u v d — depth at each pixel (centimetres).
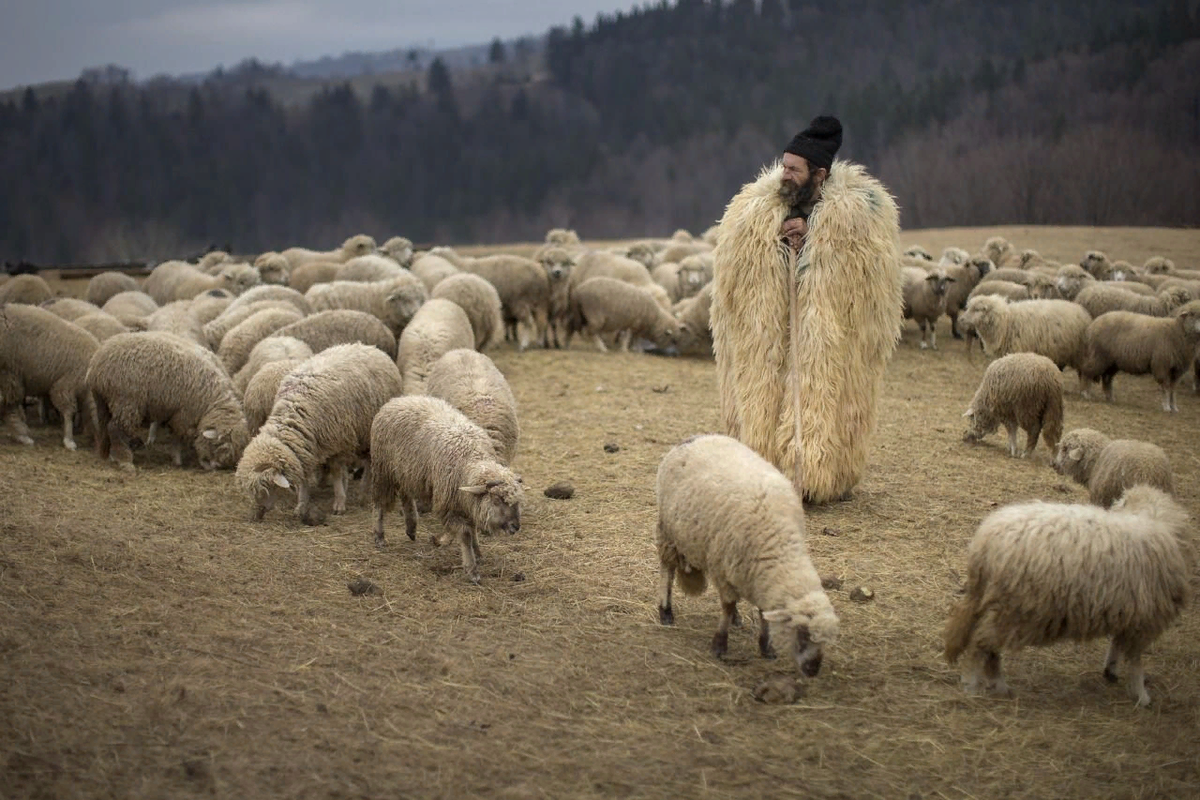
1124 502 583
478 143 14538
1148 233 3509
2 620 574
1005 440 1145
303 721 496
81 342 1039
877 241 848
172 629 593
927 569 744
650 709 529
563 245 2697
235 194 13475
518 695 537
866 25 14038
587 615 650
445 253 2069
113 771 440
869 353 869
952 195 6850
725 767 476
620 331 1775
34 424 1162
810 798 454
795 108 12319
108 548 711
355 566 723
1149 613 520
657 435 1127
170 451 1057
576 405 1284
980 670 558
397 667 562
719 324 917
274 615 627
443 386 899
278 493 797
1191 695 557
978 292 1820
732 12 16575
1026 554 515
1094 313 1612
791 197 866
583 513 855
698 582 629
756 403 873
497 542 783
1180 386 1529
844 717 530
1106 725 525
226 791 432
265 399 923
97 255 11688
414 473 713
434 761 468
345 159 14450
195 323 1271
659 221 11381
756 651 605
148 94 18250
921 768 483
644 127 13588
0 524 728
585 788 452
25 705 486
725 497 557
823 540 802
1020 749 501
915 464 1026
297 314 1205
